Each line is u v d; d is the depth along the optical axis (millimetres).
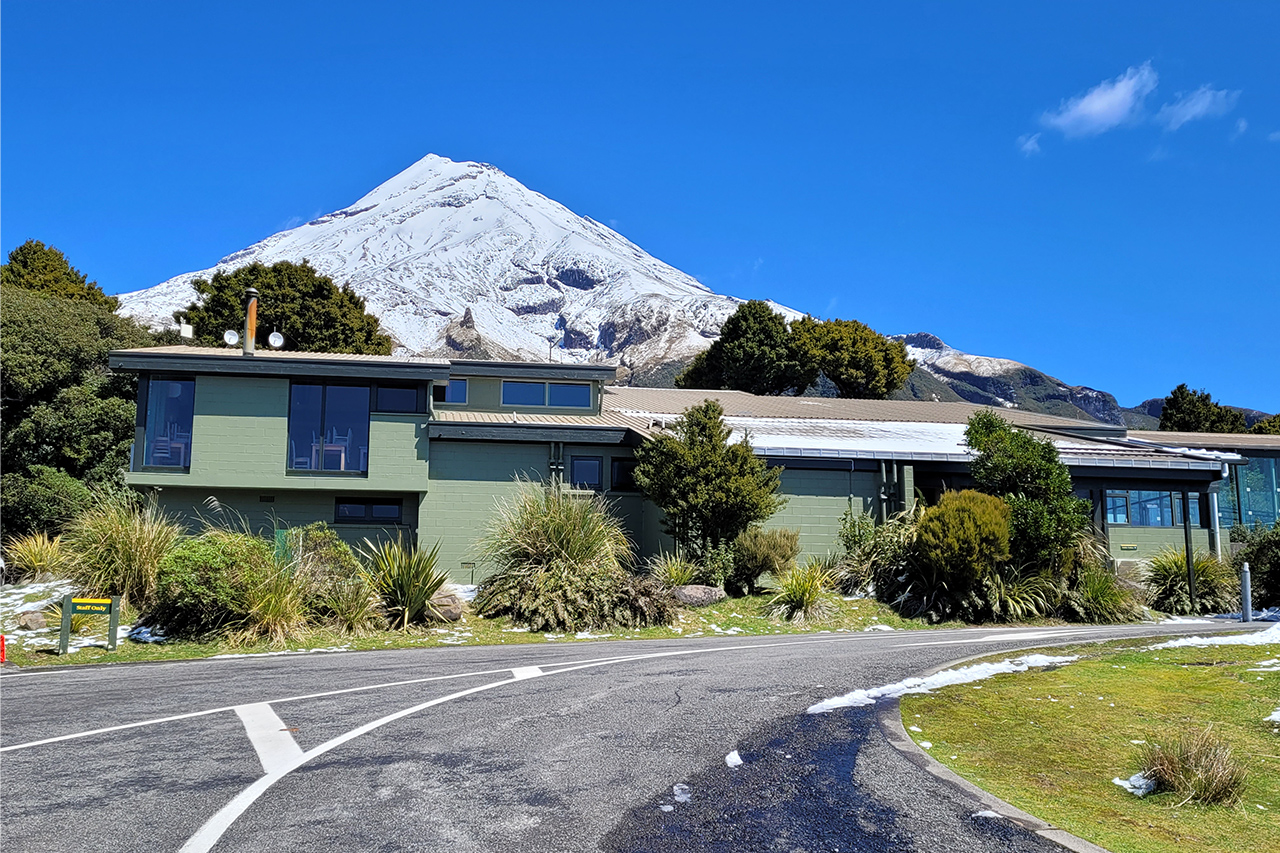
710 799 5555
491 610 16609
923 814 5297
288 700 8742
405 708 8242
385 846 4738
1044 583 17875
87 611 13477
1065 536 18188
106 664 12320
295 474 20625
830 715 7746
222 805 5383
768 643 13625
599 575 16734
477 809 5344
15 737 7215
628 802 5488
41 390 27297
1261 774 6258
